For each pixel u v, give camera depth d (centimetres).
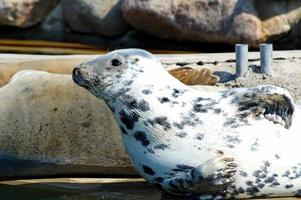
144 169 1775
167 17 3164
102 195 1847
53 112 2050
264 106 1753
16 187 1948
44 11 3422
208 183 1711
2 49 3153
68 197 1844
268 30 3055
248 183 1741
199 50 3198
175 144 1738
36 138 2038
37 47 3225
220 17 3103
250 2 3097
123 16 3259
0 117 2056
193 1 3150
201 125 1742
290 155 1741
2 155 2042
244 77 2378
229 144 1731
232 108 1759
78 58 2459
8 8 3381
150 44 3288
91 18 3331
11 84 2122
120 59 1777
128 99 1758
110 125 2017
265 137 1741
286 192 1759
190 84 2266
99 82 1772
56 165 2025
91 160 2011
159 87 1766
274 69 2416
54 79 2103
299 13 3097
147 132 1750
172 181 1742
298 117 1778
